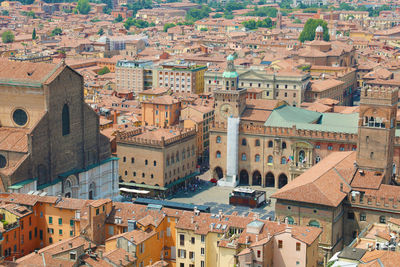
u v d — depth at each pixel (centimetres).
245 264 18812
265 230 19875
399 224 19938
